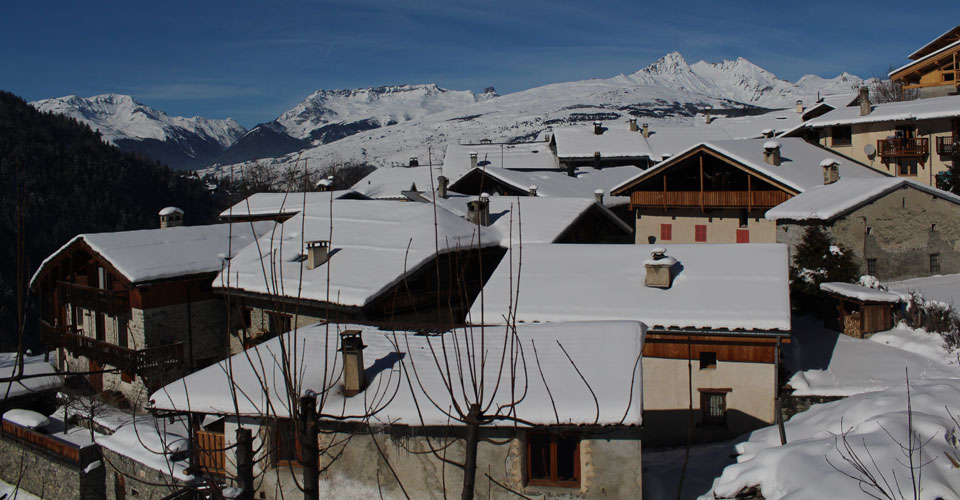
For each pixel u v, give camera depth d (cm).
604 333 1366
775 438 1484
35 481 1933
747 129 6316
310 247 2316
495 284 2017
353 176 9294
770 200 3297
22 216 644
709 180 3625
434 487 1177
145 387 2358
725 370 1725
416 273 2212
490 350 1342
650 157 5912
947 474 1073
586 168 5819
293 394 660
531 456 1172
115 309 2427
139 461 1730
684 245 2117
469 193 4662
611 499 1138
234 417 1238
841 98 5766
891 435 1169
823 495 1048
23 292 634
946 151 3531
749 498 1195
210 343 2553
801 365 1938
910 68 4684
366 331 1534
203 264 2534
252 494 834
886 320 2145
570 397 1127
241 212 3997
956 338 1930
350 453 1209
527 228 2747
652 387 1781
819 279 2462
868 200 2553
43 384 2548
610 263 2055
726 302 1755
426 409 1151
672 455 1636
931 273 2659
